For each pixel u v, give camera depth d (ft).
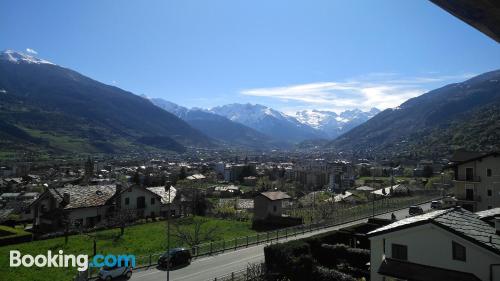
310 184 566.36
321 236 127.75
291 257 108.37
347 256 115.44
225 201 349.20
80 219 215.10
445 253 77.25
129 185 244.01
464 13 19.02
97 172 653.71
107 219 216.74
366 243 132.05
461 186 204.33
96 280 111.14
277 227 215.10
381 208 251.39
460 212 92.68
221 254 146.51
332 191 438.40
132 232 192.34
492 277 71.67
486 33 21.29
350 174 609.83
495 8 18.01
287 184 545.03
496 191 193.88
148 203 245.24
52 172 652.48
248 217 260.62
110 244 162.61
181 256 130.52
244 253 147.33
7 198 391.86
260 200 234.99
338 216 229.45
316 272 103.60
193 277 112.88
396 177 579.89
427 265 79.25
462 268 74.95
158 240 171.32
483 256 72.95
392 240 84.69
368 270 106.52
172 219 238.89
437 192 328.70
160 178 514.68
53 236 184.14
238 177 650.84
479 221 90.58
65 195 216.33
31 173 642.22
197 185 475.31
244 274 107.55
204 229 203.00
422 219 82.23
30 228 230.48
